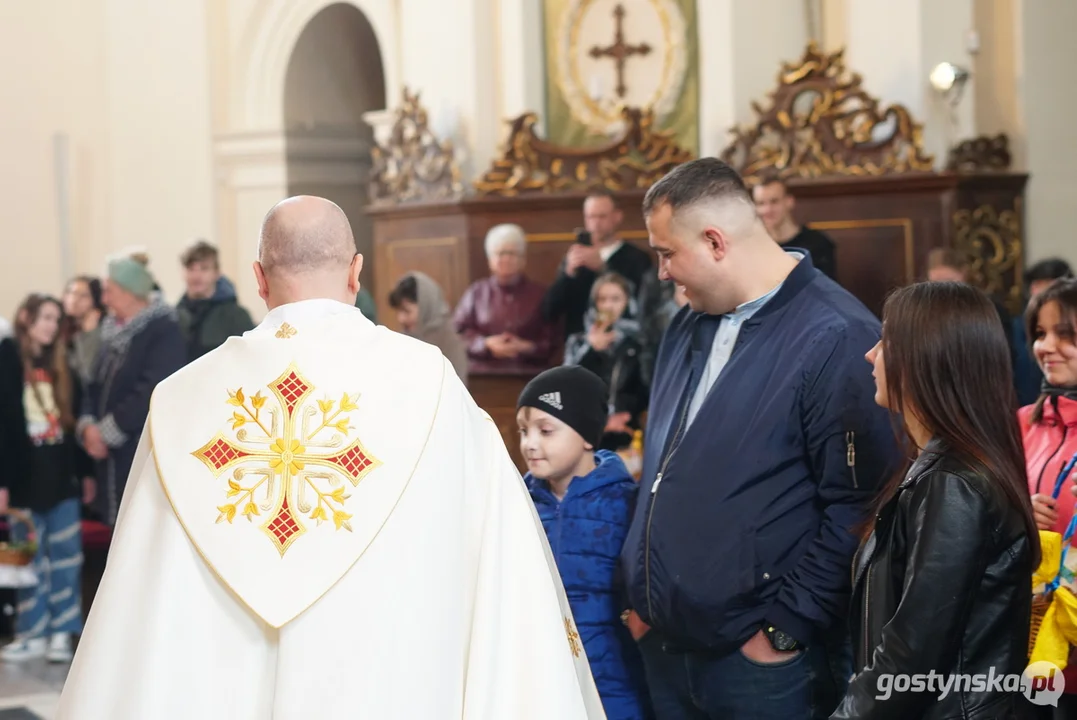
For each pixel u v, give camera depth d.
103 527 6.73
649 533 2.83
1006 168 7.54
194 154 10.53
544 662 2.23
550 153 7.96
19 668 5.92
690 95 8.40
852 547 2.64
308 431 2.23
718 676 2.81
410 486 2.21
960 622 2.10
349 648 2.12
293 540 2.17
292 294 2.34
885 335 2.32
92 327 7.20
